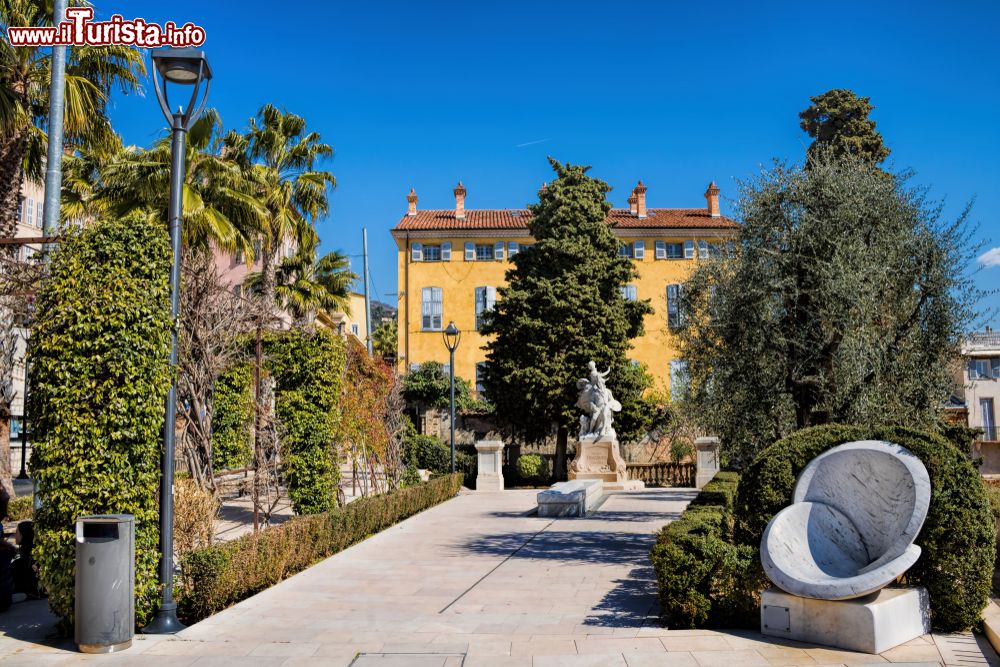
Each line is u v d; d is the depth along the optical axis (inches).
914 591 280.7
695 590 303.3
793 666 246.8
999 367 1526.8
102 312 320.8
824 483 311.7
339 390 635.5
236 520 702.5
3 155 625.0
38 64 653.3
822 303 468.4
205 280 522.0
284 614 350.3
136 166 705.0
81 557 291.1
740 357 506.6
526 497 1008.9
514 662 265.7
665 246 1795.0
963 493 287.1
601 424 1101.7
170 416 334.6
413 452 1103.6
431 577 440.8
